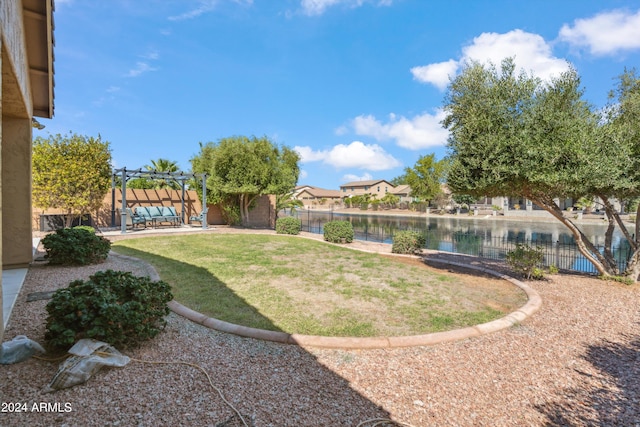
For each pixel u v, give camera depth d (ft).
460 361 10.26
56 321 8.71
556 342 11.90
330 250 31.73
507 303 16.22
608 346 11.68
